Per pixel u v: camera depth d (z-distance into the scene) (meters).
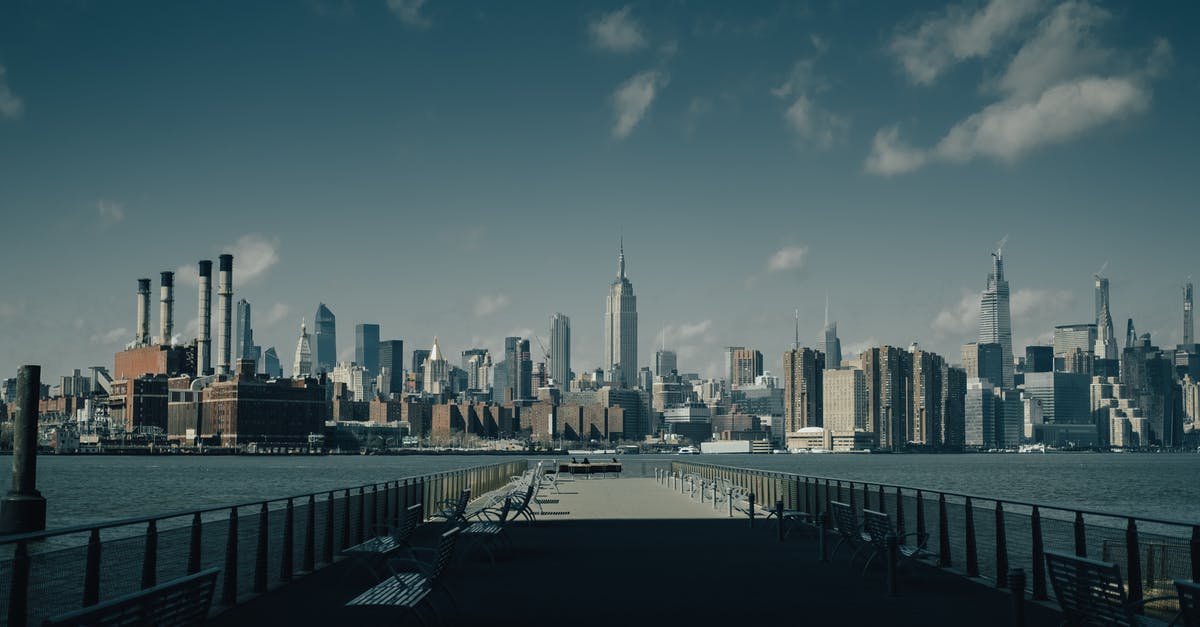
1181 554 15.85
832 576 22.09
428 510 38.34
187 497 160.88
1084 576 13.32
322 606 18.27
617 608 18.06
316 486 198.12
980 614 17.42
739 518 37.69
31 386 42.69
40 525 42.19
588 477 79.81
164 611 10.85
